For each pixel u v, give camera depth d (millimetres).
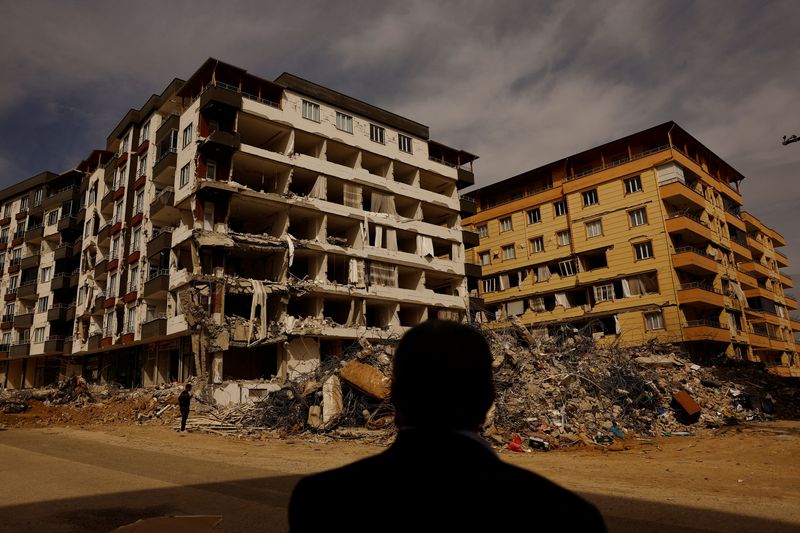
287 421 17875
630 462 11820
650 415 18156
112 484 8320
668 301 36344
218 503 7031
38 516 6328
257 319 29938
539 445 14281
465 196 48750
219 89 30047
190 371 30438
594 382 18641
